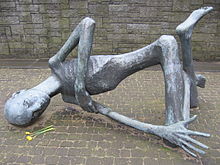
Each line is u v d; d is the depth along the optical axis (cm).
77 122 353
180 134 257
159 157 279
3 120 361
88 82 308
